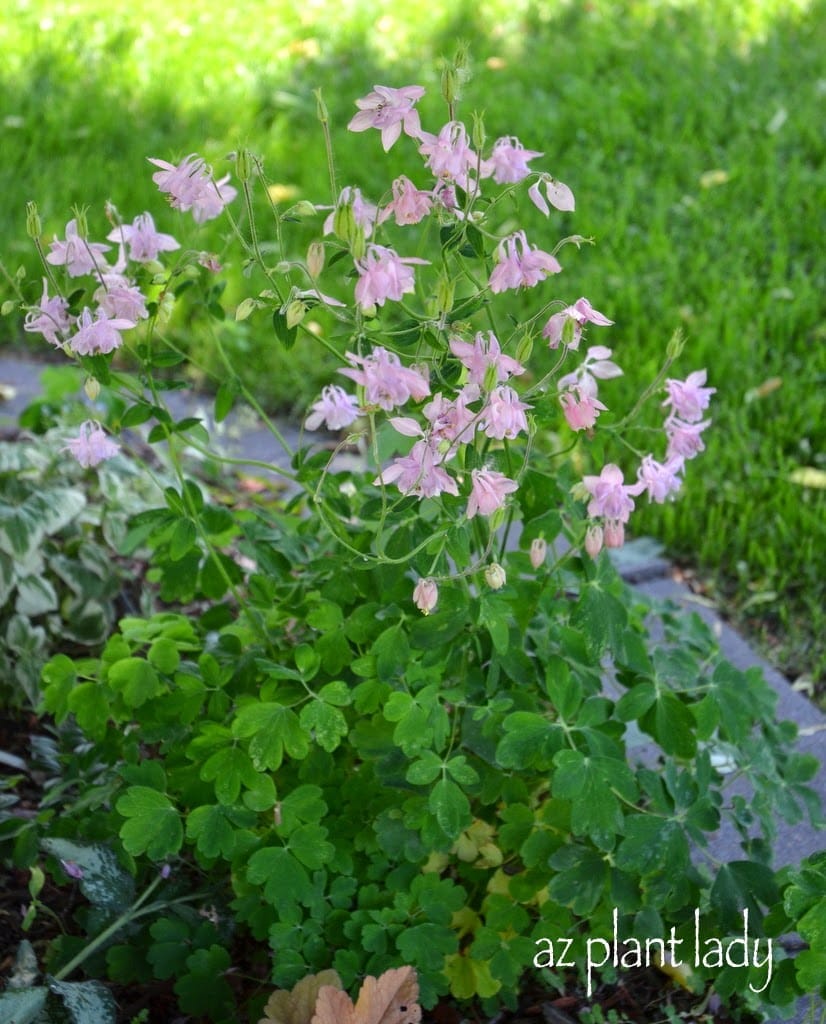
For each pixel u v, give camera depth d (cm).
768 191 195
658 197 195
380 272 78
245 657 98
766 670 127
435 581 86
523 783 93
